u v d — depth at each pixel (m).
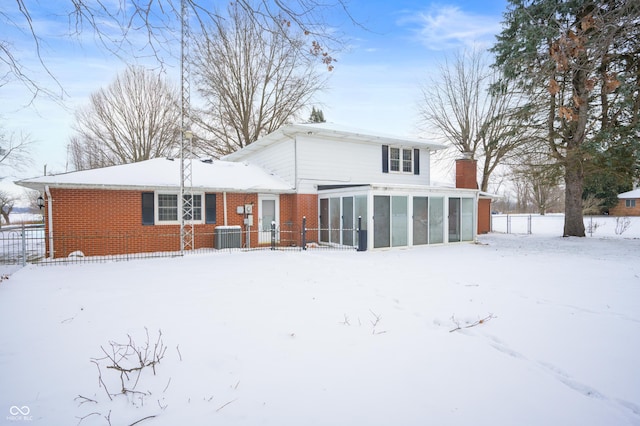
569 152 14.95
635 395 2.93
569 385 3.13
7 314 5.05
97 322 4.70
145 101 29.98
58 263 10.27
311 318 4.89
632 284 6.94
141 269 9.02
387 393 2.97
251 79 23.31
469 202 16.23
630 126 13.27
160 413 2.68
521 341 4.08
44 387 3.05
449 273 8.27
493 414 2.67
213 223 14.32
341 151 16.30
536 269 8.79
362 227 13.44
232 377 3.24
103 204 12.38
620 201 40.09
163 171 14.69
